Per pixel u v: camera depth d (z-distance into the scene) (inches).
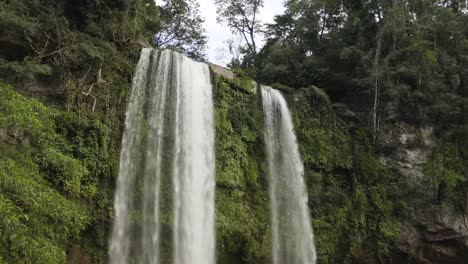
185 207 786.8
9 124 467.5
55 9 736.3
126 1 834.8
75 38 722.2
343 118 1108.5
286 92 1074.7
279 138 978.1
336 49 1221.7
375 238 1001.5
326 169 1013.8
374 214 1016.9
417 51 1115.9
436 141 1094.4
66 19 733.3
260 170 921.5
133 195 739.4
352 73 1178.0
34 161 586.9
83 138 703.7
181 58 876.6
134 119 778.8
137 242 724.0
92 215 688.4
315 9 1326.3
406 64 1109.7
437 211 1037.8
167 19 1247.5
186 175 807.7
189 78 872.3
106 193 710.5
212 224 813.9
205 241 796.6
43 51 692.7
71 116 697.6
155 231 743.1
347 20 1278.3
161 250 741.9
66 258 655.1
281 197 933.8
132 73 799.7
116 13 816.3
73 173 617.6
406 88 1085.1
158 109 812.6
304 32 1334.9
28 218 416.5
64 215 489.4
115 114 761.0
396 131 1090.7
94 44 752.3
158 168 778.2
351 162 1047.6
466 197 1071.6
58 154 601.9
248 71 1283.2
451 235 1039.0
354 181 1027.9
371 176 1049.5
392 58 1112.8
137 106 789.9
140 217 735.1
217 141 874.1
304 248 925.2
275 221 907.4
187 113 846.5
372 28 1222.3
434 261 1043.3
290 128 1008.2
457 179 1056.2
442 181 1053.2
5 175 412.8
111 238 701.3
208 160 848.3
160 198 764.6
